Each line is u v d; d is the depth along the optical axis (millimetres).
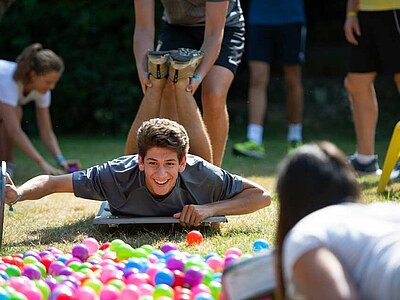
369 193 13406
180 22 12914
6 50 25844
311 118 28016
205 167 10617
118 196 10641
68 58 25844
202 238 9914
